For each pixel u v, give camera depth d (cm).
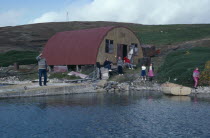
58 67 3553
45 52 3812
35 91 2172
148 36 6331
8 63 4300
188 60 3331
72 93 2405
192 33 6375
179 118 1373
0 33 7738
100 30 3541
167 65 3412
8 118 1348
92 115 1427
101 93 2442
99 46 3331
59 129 1166
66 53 3572
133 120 1327
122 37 3622
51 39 3922
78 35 3697
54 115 1419
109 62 3080
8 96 2067
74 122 1280
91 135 1085
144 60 3606
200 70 2786
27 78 3334
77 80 2784
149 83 2866
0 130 1146
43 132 1120
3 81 3244
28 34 7725
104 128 1184
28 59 4506
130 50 3619
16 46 6425
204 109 1619
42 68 2344
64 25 9388
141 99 2039
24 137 1056
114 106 1702
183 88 2292
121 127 1198
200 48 4053
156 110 1577
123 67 3416
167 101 1945
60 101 1892
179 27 7644
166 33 6588
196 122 1295
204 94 2408
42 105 1712
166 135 1091
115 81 2944
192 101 1956
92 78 2942
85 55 3378
